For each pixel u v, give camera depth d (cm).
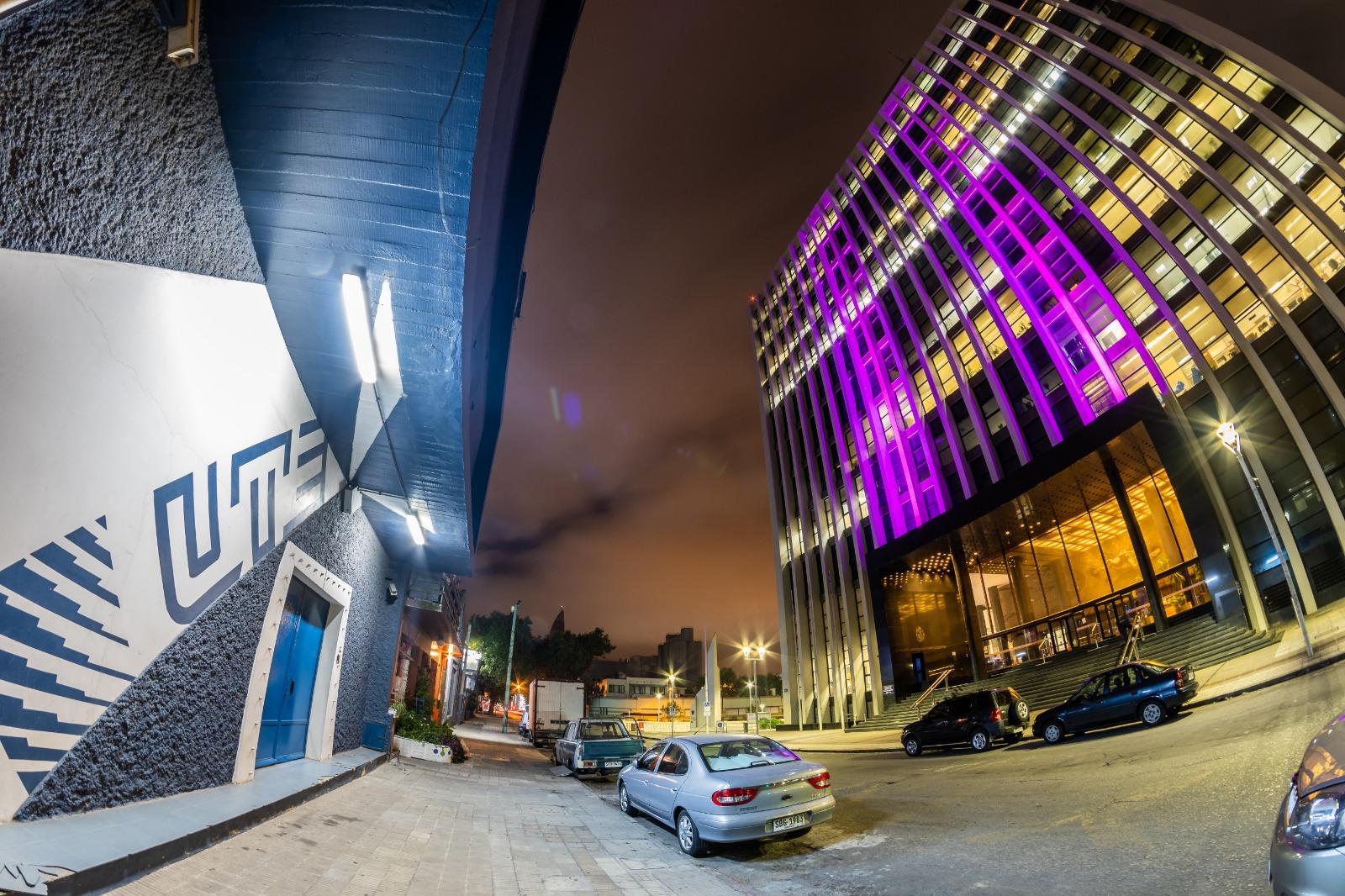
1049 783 960
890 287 4288
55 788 392
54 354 354
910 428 3922
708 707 3947
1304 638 1584
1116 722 1332
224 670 620
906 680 3484
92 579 407
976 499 3028
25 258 326
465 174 443
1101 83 2994
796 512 5228
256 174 479
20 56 298
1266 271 2231
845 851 722
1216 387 2277
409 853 589
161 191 425
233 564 611
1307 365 2059
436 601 1902
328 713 1005
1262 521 2089
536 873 598
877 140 4834
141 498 453
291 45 377
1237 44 2473
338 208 495
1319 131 2202
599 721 1811
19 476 338
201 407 520
